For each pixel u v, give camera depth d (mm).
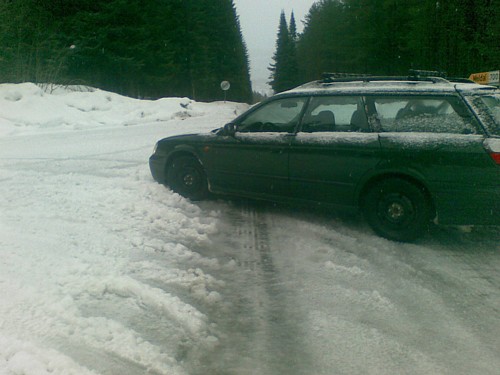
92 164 8836
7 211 5520
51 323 3209
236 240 5301
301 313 3732
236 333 3455
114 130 15656
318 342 3340
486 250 5043
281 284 4234
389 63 41125
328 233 5496
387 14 40250
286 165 5711
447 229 5660
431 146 4871
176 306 3648
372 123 5297
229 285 4203
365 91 5422
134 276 4094
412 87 5227
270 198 5988
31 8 24484
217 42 61875
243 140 6051
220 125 17359
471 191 4715
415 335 3441
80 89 24875
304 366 3068
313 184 5570
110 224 5289
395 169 5027
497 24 21625
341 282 4273
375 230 5352
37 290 3615
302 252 4953
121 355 2986
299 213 6250
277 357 3166
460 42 23797
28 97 18297
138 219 5539
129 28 30344
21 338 3020
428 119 5059
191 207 6309
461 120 4883
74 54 27531
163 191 6703
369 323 3596
